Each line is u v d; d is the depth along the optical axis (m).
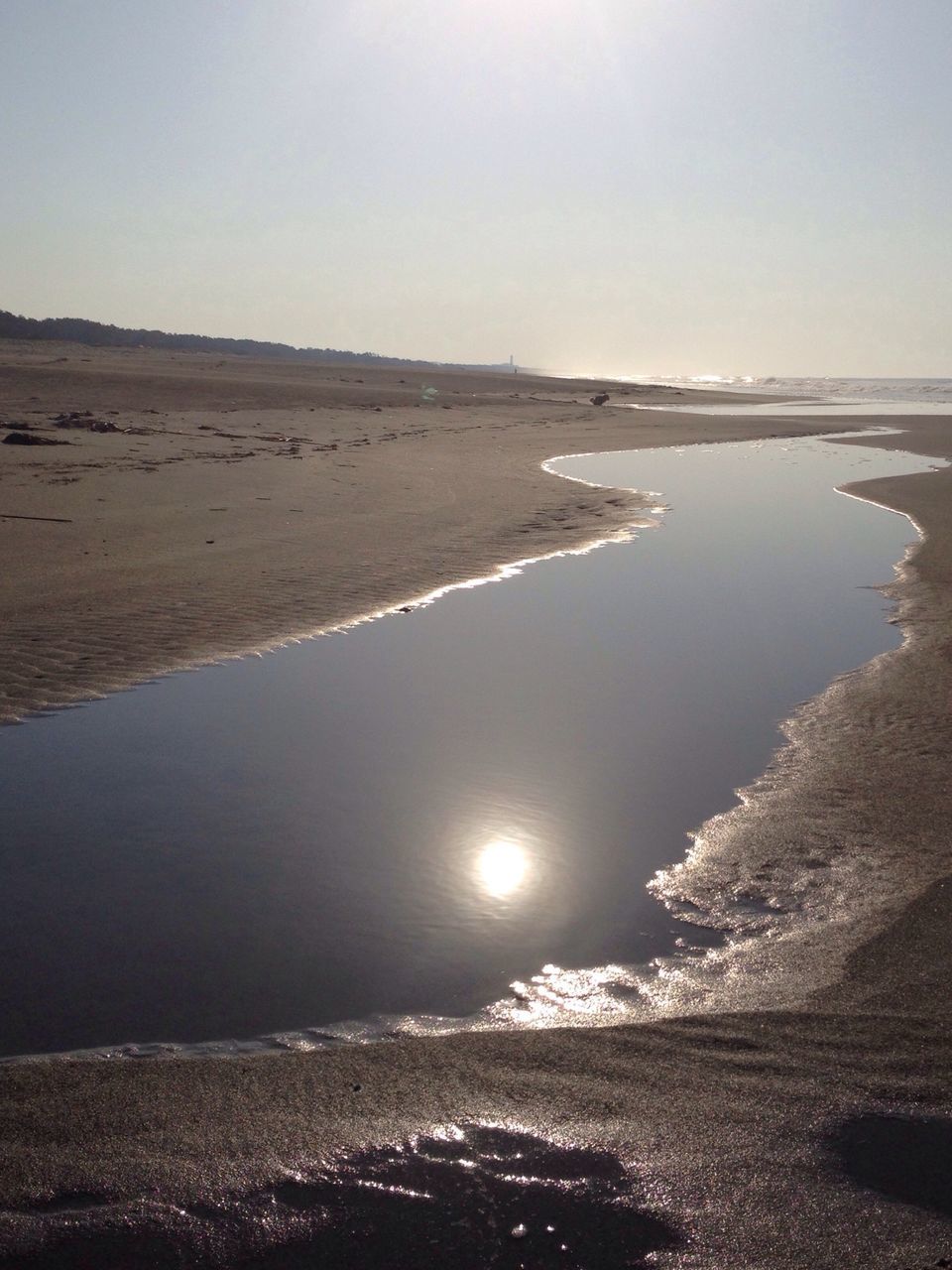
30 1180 2.88
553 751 7.17
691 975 4.33
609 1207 2.74
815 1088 3.29
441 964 4.46
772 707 8.13
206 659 9.22
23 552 12.88
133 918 4.86
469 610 11.36
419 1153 2.99
